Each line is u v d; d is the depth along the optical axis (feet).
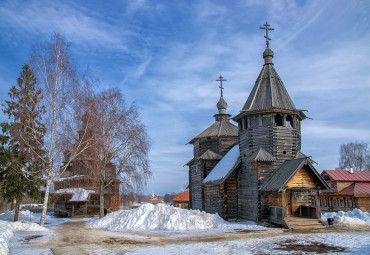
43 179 98.68
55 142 82.79
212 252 50.34
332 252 47.16
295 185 83.15
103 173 99.96
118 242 62.64
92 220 109.09
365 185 135.44
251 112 96.68
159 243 60.90
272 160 90.38
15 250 53.21
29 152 93.04
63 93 83.35
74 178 108.47
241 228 80.53
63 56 83.76
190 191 144.46
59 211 140.26
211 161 128.88
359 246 50.60
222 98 146.92
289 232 71.67
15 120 89.56
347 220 83.87
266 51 107.96
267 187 86.22
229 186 104.94
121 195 103.24
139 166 100.94
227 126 138.10
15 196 95.09
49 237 68.18
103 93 98.94
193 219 86.38
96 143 92.58
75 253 50.78
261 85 102.73
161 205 94.79
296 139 95.55
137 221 88.28
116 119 99.19
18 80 94.38
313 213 84.38
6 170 95.96
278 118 101.91
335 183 142.00
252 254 48.14
